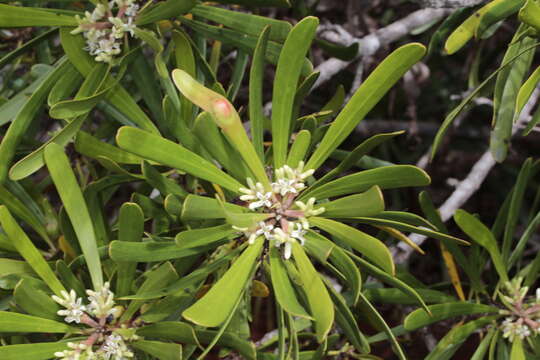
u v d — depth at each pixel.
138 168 0.67
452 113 0.60
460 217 0.62
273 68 1.14
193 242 0.56
